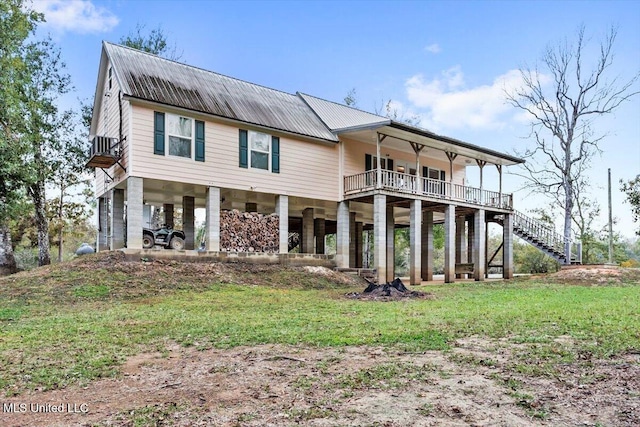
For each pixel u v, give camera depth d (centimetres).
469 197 2164
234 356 547
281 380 444
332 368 482
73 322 798
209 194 1623
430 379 438
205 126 1628
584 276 1903
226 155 1673
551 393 397
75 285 1166
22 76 1959
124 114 1524
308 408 367
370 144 2134
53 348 597
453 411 356
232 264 1591
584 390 404
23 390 430
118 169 1577
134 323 786
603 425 328
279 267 1680
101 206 1931
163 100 1503
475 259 2197
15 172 1739
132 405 386
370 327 727
